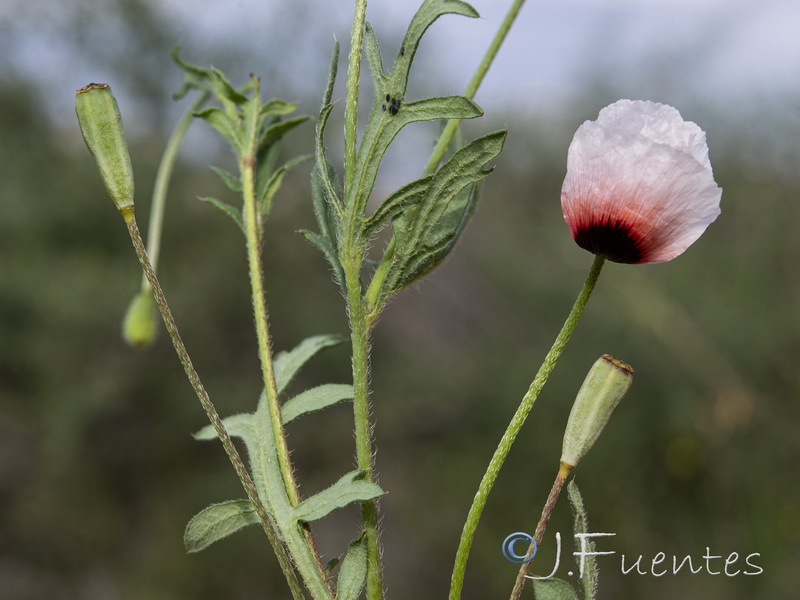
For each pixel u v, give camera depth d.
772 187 7.60
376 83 0.92
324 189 0.99
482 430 7.50
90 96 0.88
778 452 6.32
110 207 9.30
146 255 0.90
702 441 6.39
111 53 9.78
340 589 0.89
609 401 0.87
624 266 7.36
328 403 1.07
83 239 9.18
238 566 6.82
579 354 7.23
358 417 0.95
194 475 7.70
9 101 9.90
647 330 6.83
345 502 0.92
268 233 8.73
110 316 8.14
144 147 9.55
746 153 7.81
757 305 6.96
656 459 6.49
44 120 10.30
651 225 0.83
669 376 6.59
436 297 8.71
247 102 1.24
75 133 10.49
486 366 7.90
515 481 6.88
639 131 0.84
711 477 6.33
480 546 6.62
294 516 0.95
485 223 9.30
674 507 6.39
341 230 0.94
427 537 6.84
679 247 0.84
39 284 8.11
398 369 8.16
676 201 0.83
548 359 0.86
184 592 6.70
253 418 1.07
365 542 0.92
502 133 0.89
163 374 7.97
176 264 8.89
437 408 7.73
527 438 7.01
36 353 7.72
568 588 0.84
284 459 0.99
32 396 7.71
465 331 8.55
